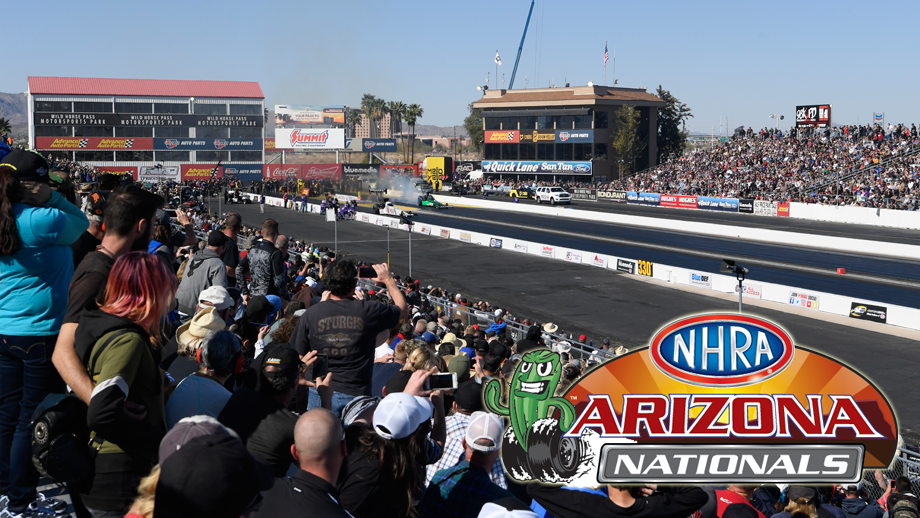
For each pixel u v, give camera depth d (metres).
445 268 39.31
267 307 7.25
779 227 53.50
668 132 108.19
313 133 108.00
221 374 4.11
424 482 4.16
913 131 64.12
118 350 3.21
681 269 35.03
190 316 6.65
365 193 96.75
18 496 3.99
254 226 55.25
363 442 3.59
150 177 85.69
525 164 98.44
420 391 4.29
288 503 2.91
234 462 2.06
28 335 3.92
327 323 5.07
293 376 3.88
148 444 3.18
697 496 3.40
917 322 25.84
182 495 1.97
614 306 30.12
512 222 61.75
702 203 68.12
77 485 3.29
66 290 4.11
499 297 31.80
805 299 29.58
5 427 4.00
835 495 8.77
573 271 38.62
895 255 41.97
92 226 5.61
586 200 83.00
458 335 14.82
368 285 22.00
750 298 31.73
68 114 89.62
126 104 92.50
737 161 74.94
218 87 97.94
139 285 3.33
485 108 102.62
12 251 3.82
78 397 3.31
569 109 94.12
